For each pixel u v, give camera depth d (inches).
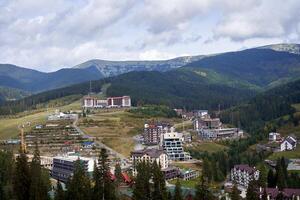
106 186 7317.9
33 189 6835.6
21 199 7027.6
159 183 7426.2
